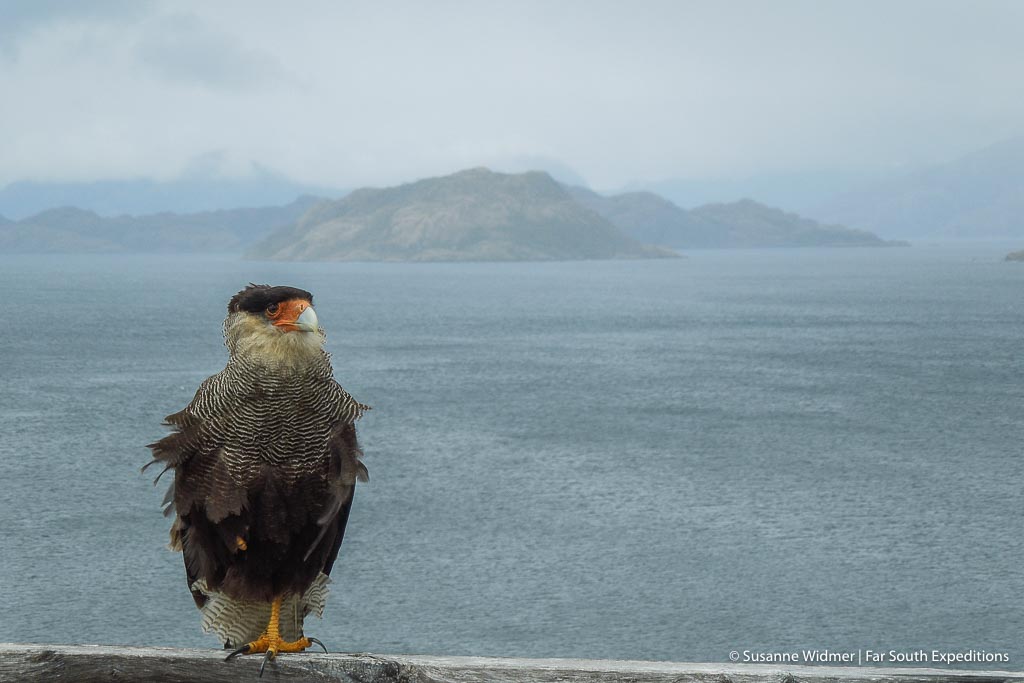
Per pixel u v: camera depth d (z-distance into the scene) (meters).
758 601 29.61
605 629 27.30
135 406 70.69
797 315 175.88
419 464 50.59
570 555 34.16
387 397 77.25
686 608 28.91
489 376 91.69
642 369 98.00
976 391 81.44
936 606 29.25
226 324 5.14
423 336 137.38
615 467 49.91
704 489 44.81
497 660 4.59
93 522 37.47
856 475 48.22
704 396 78.19
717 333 141.88
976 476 48.19
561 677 4.48
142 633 26.55
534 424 64.19
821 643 26.16
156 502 40.69
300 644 4.87
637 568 32.66
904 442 58.12
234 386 4.96
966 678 4.40
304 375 4.95
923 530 37.78
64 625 27.02
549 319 170.50
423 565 32.84
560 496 43.22
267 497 5.02
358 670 4.56
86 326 149.62
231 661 4.64
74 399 74.31
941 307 194.25
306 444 5.04
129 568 31.81
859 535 36.94
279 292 4.92
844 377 91.44
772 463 51.25
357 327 153.25
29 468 48.19
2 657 4.41
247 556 5.18
